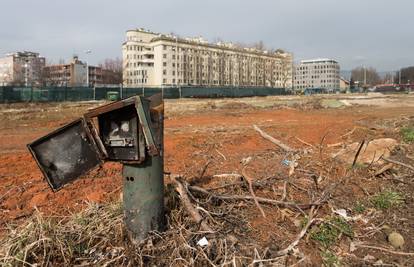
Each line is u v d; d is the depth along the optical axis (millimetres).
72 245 3309
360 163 5965
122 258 3168
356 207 4348
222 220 3855
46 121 16359
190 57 105750
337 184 4918
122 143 3156
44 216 3916
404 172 5609
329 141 8797
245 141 9047
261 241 3545
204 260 3135
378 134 9625
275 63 122000
